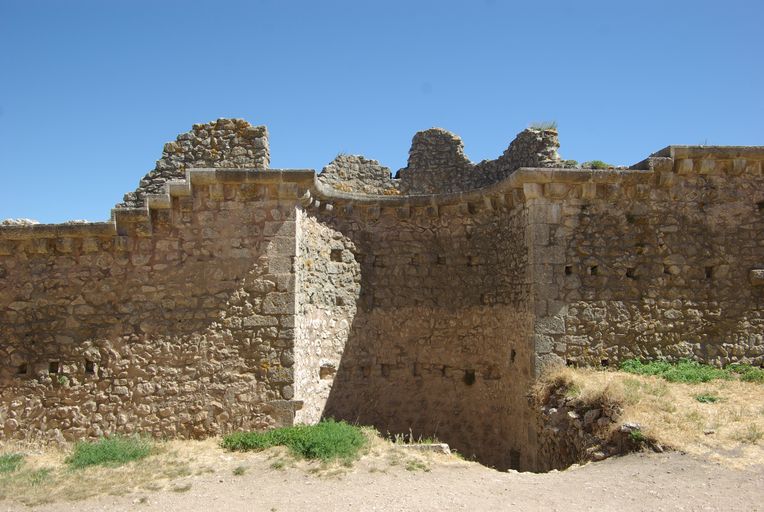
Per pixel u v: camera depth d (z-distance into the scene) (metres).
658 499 7.08
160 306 11.12
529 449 11.25
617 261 11.67
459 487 8.03
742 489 7.20
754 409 9.52
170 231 11.22
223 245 11.17
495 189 12.65
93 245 11.19
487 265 13.41
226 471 8.98
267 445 10.01
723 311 11.79
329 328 12.73
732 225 12.00
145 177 12.80
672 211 11.91
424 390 13.58
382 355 13.58
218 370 10.95
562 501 7.28
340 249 13.19
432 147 16.14
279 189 11.15
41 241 11.16
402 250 13.97
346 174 15.53
